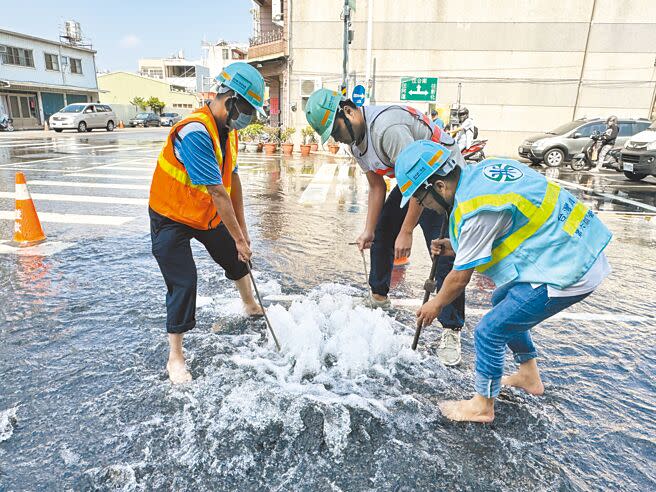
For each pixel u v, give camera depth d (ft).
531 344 7.80
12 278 12.61
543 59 57.62
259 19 89.30
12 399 7.42
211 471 6.07
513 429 7.07
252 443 6.56
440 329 10.32
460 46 58.23
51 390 7.67
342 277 13.37
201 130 7.27
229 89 7.50
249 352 8.95
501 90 58.95
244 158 48.62
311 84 60.90
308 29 59.67
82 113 85.30
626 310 11.68
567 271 6.00
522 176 6.13
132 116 134.82
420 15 57.77
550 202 6.07
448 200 6.35
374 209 10.65
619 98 57.62
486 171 6.19
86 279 12.62
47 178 29.89
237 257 9.66
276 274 13.48
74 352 8.87
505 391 8.05
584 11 55.83
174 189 7.70
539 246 6.09
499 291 6.94
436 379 8.32
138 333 9.64
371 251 11.05
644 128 45.44
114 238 16.65
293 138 63.05
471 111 59.88
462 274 6.34
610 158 39.01
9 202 22.24
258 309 10.69
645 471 6.31
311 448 6.50
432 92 58.08
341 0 58.39
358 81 60.08
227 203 7.75
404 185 6.25
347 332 9.05
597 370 8.80
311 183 31.55
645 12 55.21
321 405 7.34
